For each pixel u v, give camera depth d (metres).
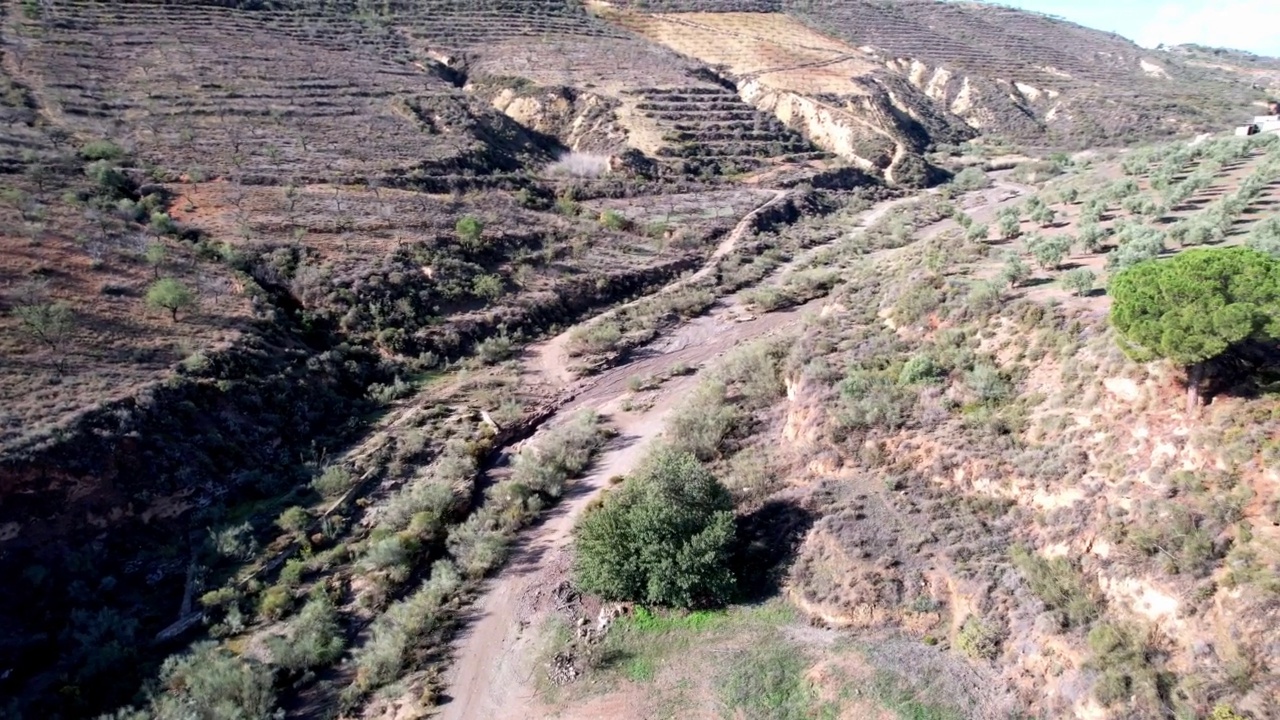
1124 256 33.06
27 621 24.61
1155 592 18.94
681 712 21.30
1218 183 50.41
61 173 53.31
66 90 67.50
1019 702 19.44
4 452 27.06
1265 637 16.67
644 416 41.56
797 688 21.45
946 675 20.69
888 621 22.78
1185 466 20.53
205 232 51.34
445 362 48.72
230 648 25.09
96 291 39.91
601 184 81.31
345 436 39.16
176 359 36.75
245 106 74.00
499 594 27.30
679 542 25.55
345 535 31.38
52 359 33.56
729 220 76.50
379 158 70.38
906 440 27.92
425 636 25.34
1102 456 22.69
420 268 54.50
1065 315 29.14
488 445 38.38
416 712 22.19
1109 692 17.72
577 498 33.38
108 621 24.89
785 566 25.70
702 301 58.50
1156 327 20.52
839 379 32.81
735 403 37.91
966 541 23.70
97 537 27.84
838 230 78.38
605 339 51.16
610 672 23.03
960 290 35.22
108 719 21.30
